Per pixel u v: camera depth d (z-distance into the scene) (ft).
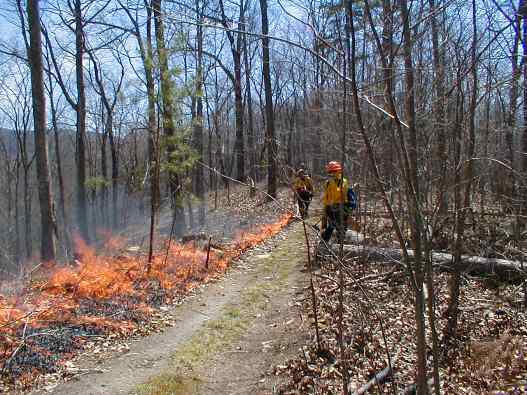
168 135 32.48
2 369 16.80
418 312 8.38
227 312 23.85
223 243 40.88
